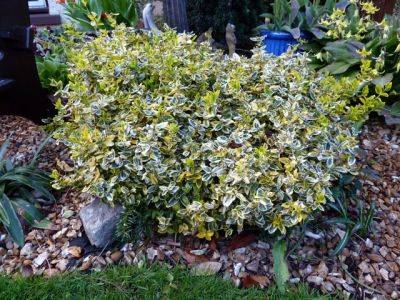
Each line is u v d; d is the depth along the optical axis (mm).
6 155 2721
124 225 2082
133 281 1926
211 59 2508
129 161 2018
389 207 2441
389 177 2682
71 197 2383
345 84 2404
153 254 2072
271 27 4070
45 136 2932
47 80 3402
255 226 2129
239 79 2277
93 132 2062
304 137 2068
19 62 2762
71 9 4320
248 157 1896
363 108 2266
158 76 2332
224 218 1992
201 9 4367
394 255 2152
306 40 3803
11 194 2322
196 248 2104
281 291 1885
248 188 1893
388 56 3160
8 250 2117
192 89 2281
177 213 1994
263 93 2264
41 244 2135
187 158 2010
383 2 5133
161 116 2070
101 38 2672
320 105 2188
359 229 2201
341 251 2098
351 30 3545
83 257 2066
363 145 2992
